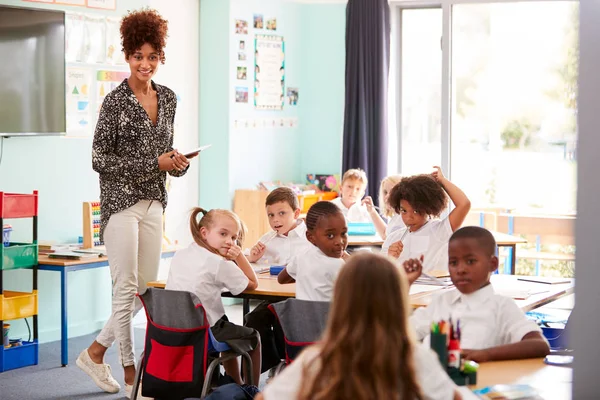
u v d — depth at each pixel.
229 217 3.96
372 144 7.43
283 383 1.79
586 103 1.60
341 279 1.79
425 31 7.50
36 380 5.04
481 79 7.23
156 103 4.70
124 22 4.56
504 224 6.86
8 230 5.21
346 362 1.71
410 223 4.19
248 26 7.29
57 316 6.02
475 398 2.15
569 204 6.98
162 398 3.68
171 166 4.53
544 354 2.62
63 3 5.92
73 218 6.09
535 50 7.06
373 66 7.36
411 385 1.72
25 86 5.49
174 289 3.93
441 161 7.34
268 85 7.54
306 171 7.93
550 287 3.88
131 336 4.73
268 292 3.87
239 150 7.28
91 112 6.17
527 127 7.12
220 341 3.76
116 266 4.64
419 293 3.62
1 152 5.57
